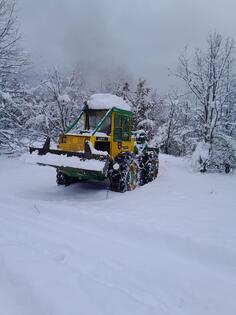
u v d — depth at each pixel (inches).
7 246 149.6
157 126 1168.8
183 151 658.8
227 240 173.3
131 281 131.4
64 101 672.4
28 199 277.6
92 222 209.0
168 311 111.9
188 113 508.4
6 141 544.1
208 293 127.3
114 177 314.7
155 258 158.6
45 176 403.5
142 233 189.8
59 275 126.1
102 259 149.9
